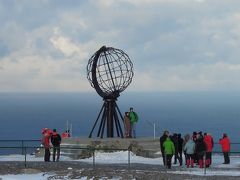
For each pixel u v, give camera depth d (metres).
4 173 30.91
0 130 173.50
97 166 34.25
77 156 42.09
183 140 36.50
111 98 47.47
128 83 47.78
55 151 39.59
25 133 159.12
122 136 47.03
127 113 45.97
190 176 28.86
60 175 29.36
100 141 42.50
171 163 36.59
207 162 34.91
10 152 77.88
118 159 39.97
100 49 47.16
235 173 31.03
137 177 28.06
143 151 42.03
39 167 33.16
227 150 37.12
